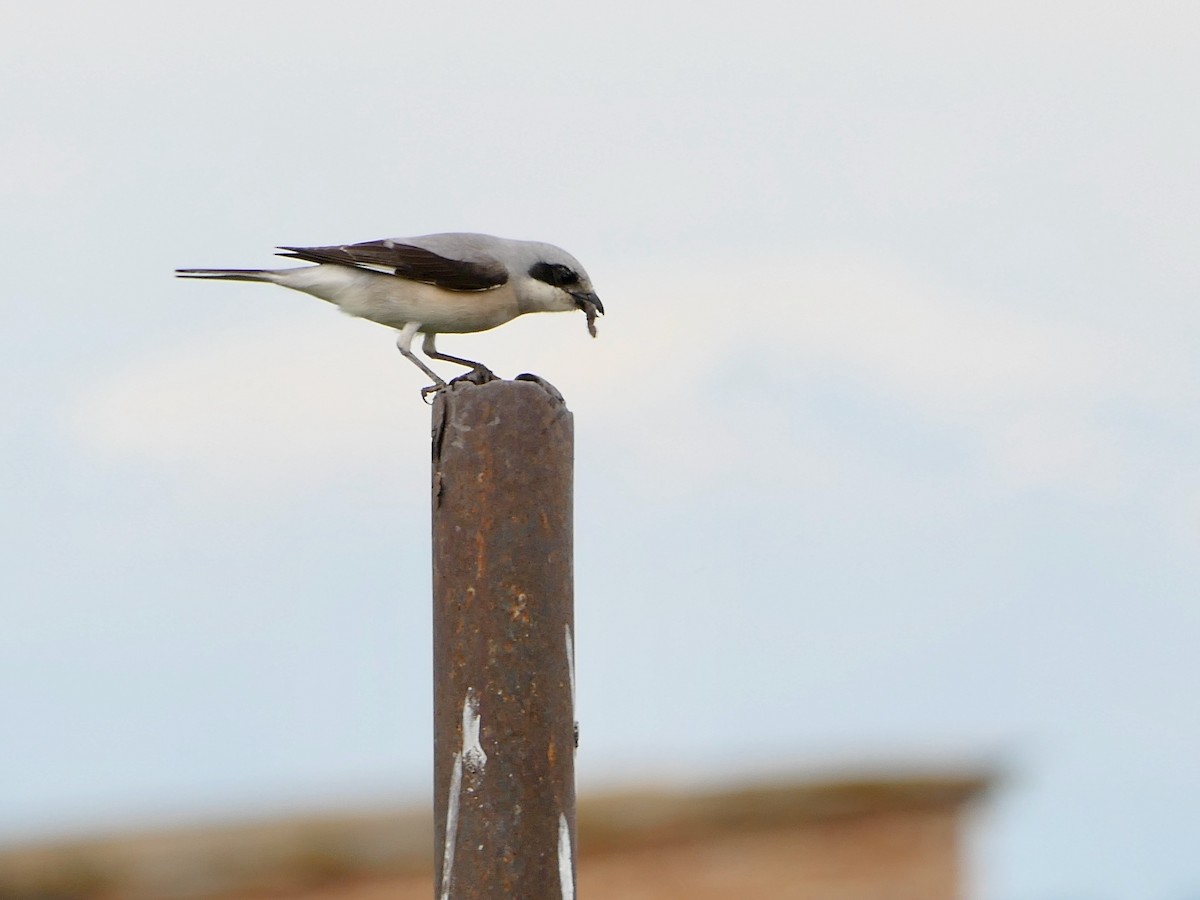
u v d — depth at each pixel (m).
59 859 12.49
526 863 6.57
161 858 12.59
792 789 13.43
